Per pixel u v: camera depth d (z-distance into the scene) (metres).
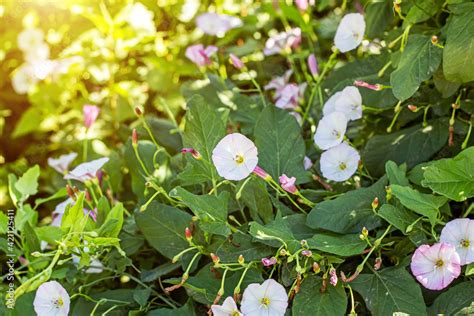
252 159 0.69
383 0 0.80
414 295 0.66
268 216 0.71
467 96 0.76
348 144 0.75
